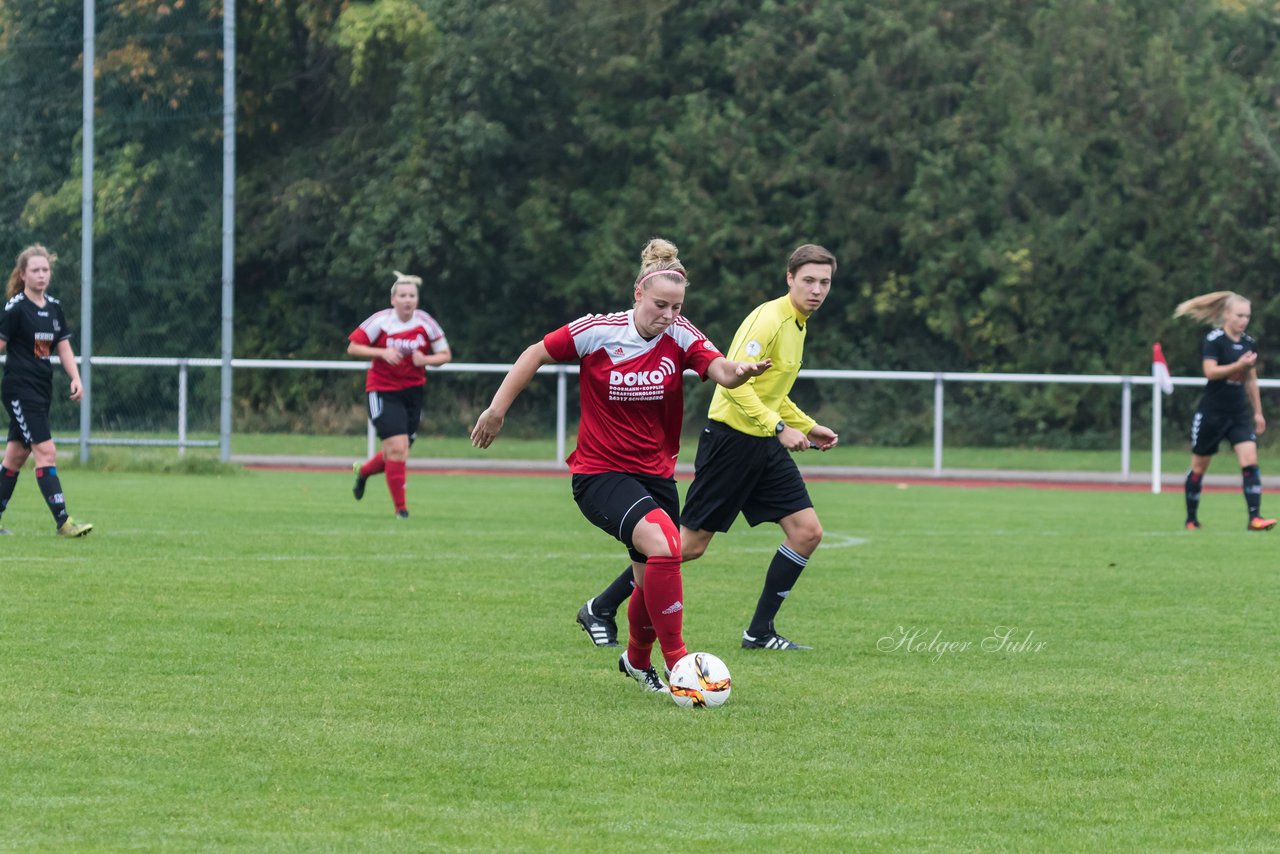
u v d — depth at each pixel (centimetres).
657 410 1766
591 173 9919
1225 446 8906
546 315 10131
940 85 9431
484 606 2375
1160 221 8962
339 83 9875
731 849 1152
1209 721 1630
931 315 9231
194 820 1204
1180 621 2352
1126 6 9325
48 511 3797
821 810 1265
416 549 3156
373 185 9512
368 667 1855
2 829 1172
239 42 9894
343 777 1342
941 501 5075
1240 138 8950
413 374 4000
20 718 1538
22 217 5681
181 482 5091
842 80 9344
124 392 5706
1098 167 9131
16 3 5575
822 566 3025
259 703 1636
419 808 1248
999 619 2347
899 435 9331
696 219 9288
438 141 9431
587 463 1773
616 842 1166
